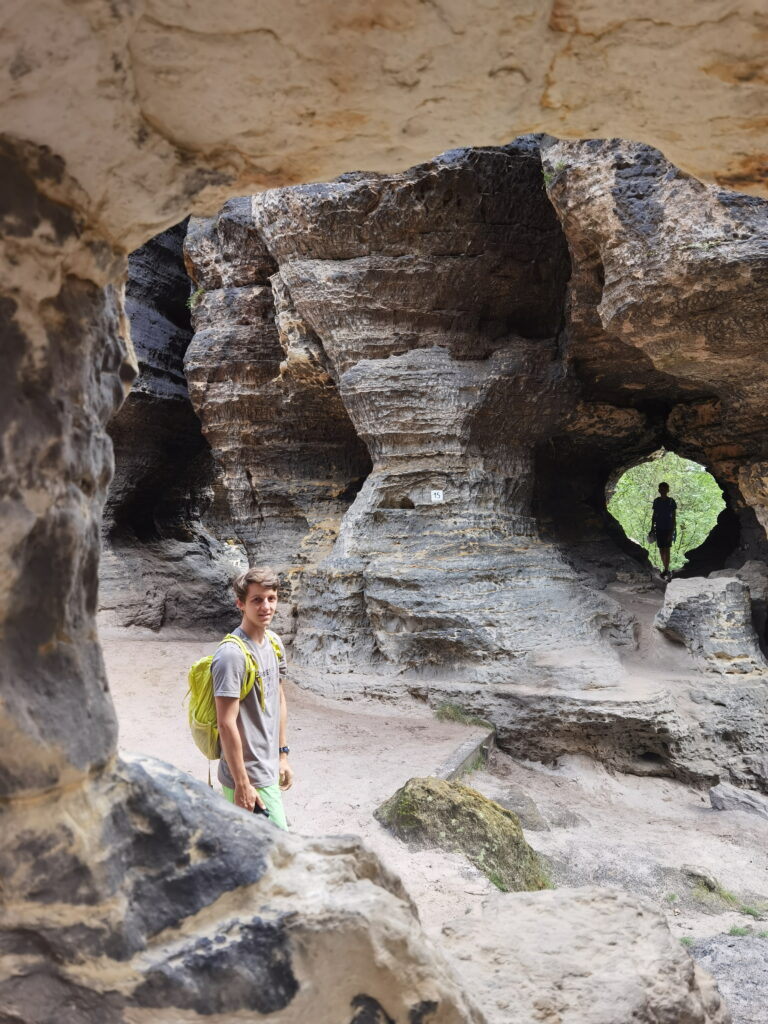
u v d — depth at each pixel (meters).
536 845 7.57
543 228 11.64
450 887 5.75
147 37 1.83
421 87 2.13
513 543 11.92
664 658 11.11
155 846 2.09
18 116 1.82
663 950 2.93
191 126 2.09
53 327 1.99
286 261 12.09
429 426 11.85
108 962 1.93
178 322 17.06
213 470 19.08
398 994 2.09
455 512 11.88
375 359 12.03
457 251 11.58
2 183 1.84
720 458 13.87
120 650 11.87
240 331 14.45
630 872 7.15
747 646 10.76
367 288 11.74
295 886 2.17
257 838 2.22
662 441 15.27
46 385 1.94
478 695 10.38
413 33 1.95
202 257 14.70
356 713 10.59
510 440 12.34
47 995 1.92
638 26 2.04
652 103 2.36
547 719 9.92
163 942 2.01
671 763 9.68
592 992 2.65
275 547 15.20
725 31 2.04
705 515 26.72
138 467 16.22
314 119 2.18
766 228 7.87
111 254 2.22
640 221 8.45
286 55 1.95
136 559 16.36
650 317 8.75
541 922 3.12
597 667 10.33
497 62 2.10
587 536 15.30
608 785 9.57
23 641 1.91
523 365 11.88
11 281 1.87
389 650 11.38
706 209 8.06
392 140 2.34
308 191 11.40
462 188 11.12
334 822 6.88
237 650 3.74
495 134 2.42
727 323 8.50
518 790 8.66
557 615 11.12
